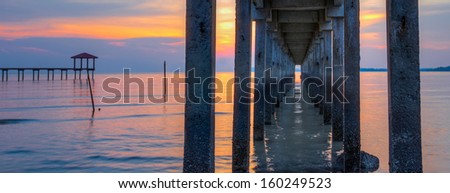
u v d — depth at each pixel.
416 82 3.08
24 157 8.35
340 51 8.55
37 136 11.37
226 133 10.92
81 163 7.71
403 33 3.08
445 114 15.32
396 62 3.10
